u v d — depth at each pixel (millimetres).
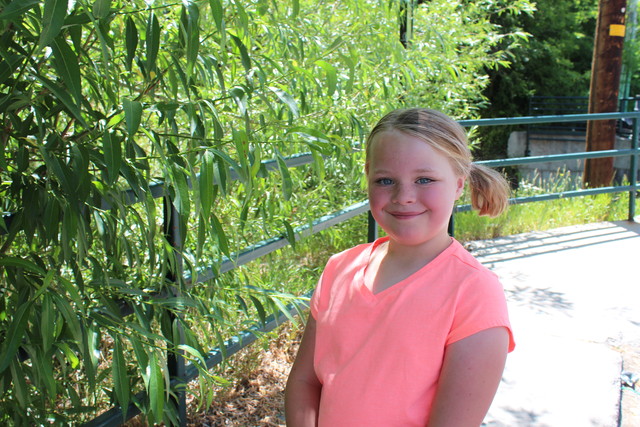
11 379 1549
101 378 1810
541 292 4176
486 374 1227
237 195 2566
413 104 4051
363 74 2682
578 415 2600
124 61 1914
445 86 4453
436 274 1314
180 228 1701
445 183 1331
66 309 1372
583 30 18719
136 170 1627
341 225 4406
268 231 2686
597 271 4641
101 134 1539
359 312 1363
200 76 1913
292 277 3498
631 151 6262
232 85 2236
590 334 3451
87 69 1795
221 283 2184
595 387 2824
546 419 2568
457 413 1215
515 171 14109
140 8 1567
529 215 6125
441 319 1262
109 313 1636
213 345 2680
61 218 1534
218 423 2562
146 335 1598
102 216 1637
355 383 1313
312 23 2500
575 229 6020
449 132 1338
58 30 1086
